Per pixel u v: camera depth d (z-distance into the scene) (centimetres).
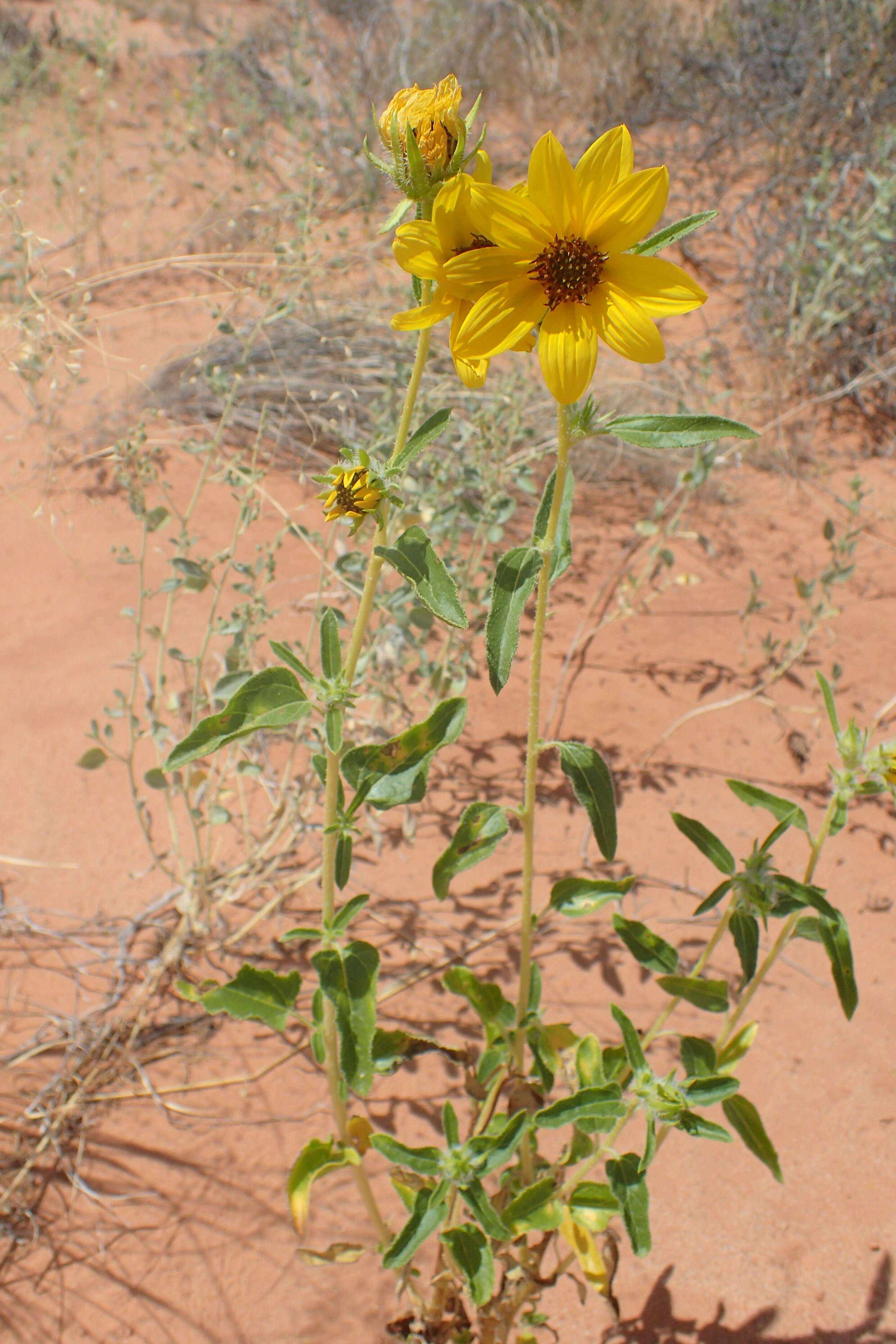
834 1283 228
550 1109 171
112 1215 231
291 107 682
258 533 410
